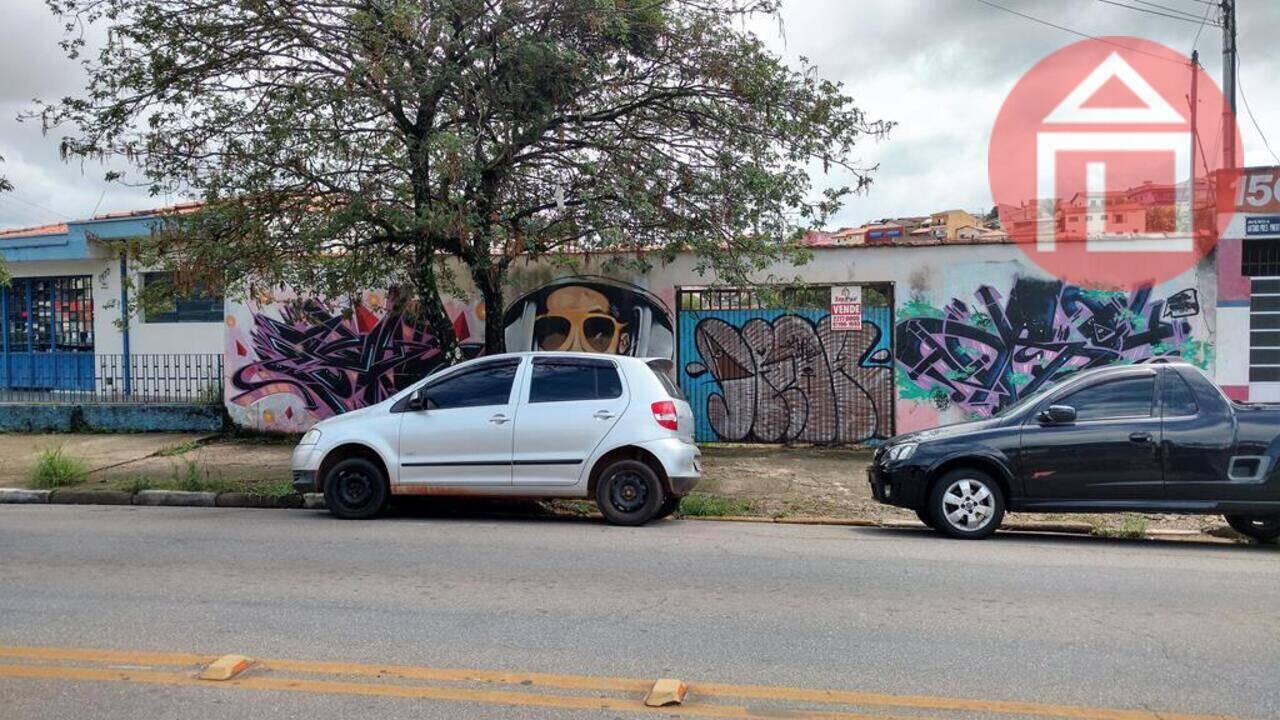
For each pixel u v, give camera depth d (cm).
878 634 538
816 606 597
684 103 1162
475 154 1066
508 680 460
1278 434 808
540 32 1043
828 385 1413
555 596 616
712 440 1437
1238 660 496
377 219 1073
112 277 1889
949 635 537
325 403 1522
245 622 554
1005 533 899
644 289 1440
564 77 1055
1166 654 505
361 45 1040
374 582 652
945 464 845
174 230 1125
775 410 1426
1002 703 434
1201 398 827
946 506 848
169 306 1223
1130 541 870
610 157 1145
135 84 1087
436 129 1048
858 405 1407
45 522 914
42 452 1347
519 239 1098
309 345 1523
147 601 599
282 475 1171
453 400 915
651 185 1136
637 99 1167
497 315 1255
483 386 917
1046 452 827
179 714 417
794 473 1210
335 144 1066
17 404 1584
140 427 1566
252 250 1102
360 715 416
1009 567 721
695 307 1437
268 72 1107
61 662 483
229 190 1102
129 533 845
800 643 521
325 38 1070
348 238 1130
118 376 1705
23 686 450
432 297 1202
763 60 1120
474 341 1479
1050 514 980
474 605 593
